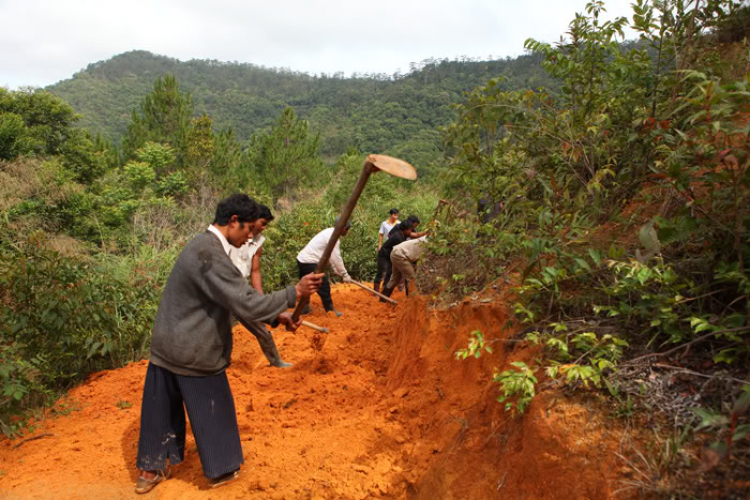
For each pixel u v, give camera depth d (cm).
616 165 364
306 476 316
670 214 296
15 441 389
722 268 223
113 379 512
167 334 297
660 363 226
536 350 276
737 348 206
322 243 693
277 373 509
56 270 504
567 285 295
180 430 328
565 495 211
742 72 345
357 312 732
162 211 1683
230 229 307
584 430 215
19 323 454
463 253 454
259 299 296
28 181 1451
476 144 428
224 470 309
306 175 2853
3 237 682
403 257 625
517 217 400
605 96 396
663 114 339
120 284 610
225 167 2703
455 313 393
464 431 296
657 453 194
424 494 286
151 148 2461
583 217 312
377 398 425
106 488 322
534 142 420
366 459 334
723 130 229
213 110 19212
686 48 356
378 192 1534
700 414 183
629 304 263
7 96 1944
